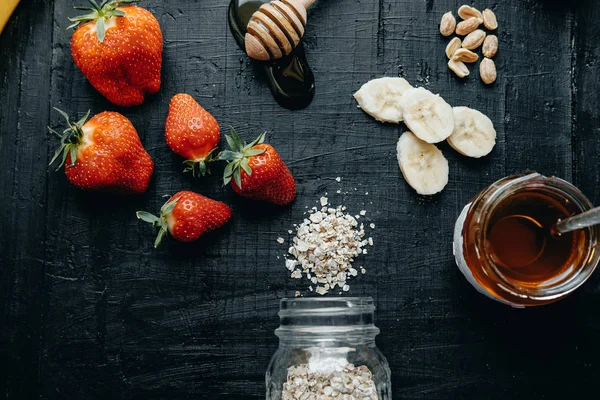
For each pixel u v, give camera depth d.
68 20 0.50
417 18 0.51
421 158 0.50
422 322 0.50
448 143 0.51
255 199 0.50
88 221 0.50
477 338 0.50
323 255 0.49
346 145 0.50
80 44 0.47
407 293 0.50
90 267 0.50
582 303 0.50
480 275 0.45
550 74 0.51
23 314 0.50
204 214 0.48
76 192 0.50
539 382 0.50
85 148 0.47
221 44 0.50
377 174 0.50
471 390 0.50
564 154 0.51
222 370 0.49
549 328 0.50
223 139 0.50
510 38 0.51
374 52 0.51
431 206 0.50
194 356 0.49
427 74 0.51
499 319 0.50
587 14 0.51
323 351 0.45
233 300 0.50
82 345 0.50
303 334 0.45
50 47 0.50
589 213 0.42
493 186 0.45
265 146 0.47
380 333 0.50
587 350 0.50
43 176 0.50
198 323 0.50
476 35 0.51
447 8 0.51
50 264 0.50
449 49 0.51
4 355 0.49
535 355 0.50
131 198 0.50
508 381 0.50
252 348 0.49
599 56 0.51
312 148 0.50
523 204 0.45
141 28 0.47
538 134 0.51
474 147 0.50
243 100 0.50
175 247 0.50
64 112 0.50
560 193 0.44
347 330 0.45
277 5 0.48
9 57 0.50
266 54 0.49
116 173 0.47
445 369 0.50
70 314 0.50
